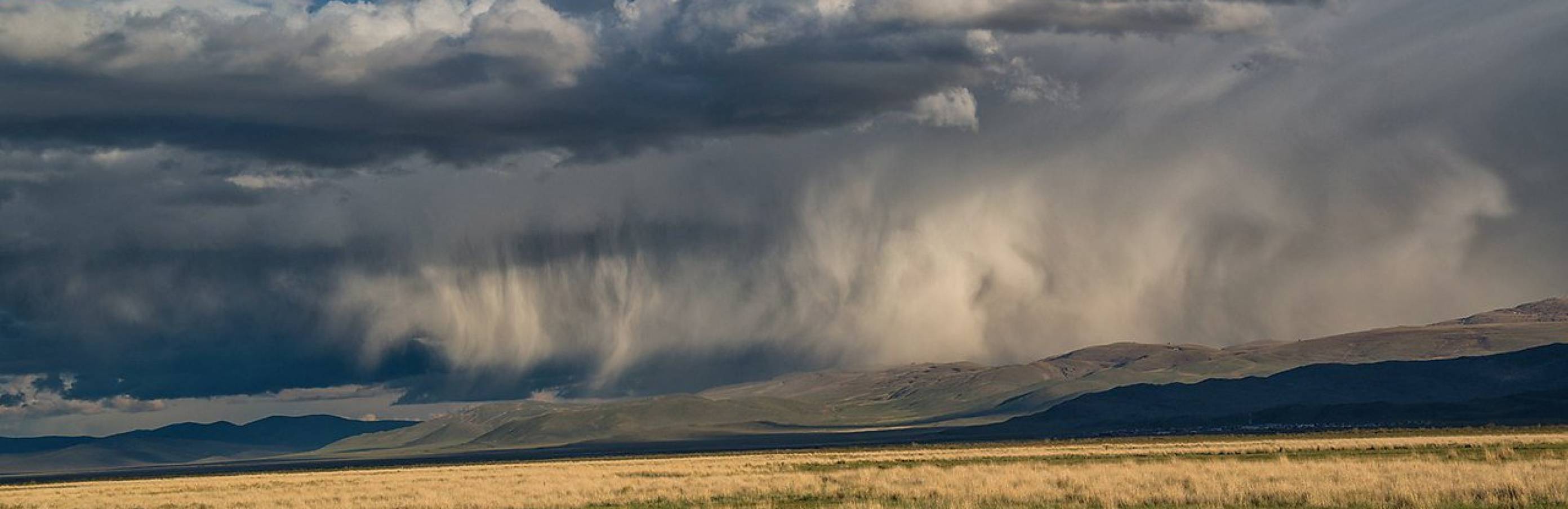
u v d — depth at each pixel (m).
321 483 124.50
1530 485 52.97
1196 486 58.78
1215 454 126.25
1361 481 58.25
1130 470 78.00
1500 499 49.72
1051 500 56.69
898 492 65.81
